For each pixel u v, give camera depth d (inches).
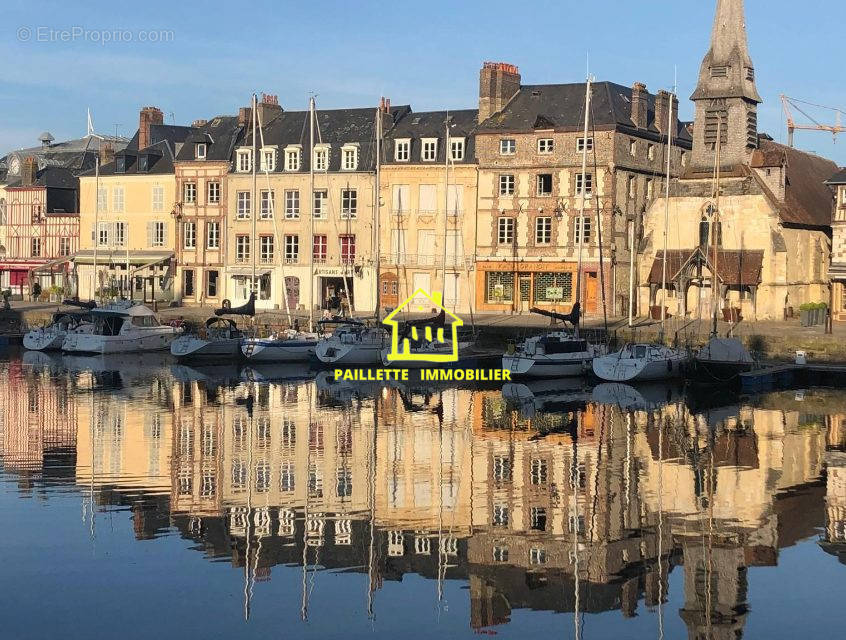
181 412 1556.3
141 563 850.8
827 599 789.9
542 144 2667.3
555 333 2172.7
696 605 780.6
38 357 2315.5
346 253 2913.4
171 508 1008.2
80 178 3307.1
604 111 2632.9
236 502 1032.2
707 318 2469.2
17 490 1069.1
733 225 2444.6
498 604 782.5
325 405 1644.9
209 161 3068.4
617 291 2645.2
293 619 746.8
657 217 2534.5
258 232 3006.9
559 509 1019.3
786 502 1046.4
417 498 1055.0
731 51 2476.6
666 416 1555.1
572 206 2637.8
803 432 1422.2
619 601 788.0
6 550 874.8
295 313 2812.5
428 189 2807.6
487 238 2741.1
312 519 979.9
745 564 863.1
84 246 3319.4
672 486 1110.4
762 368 1909.4
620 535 937.5
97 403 1637.6
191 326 2652.6
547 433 1412.4
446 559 873.5
